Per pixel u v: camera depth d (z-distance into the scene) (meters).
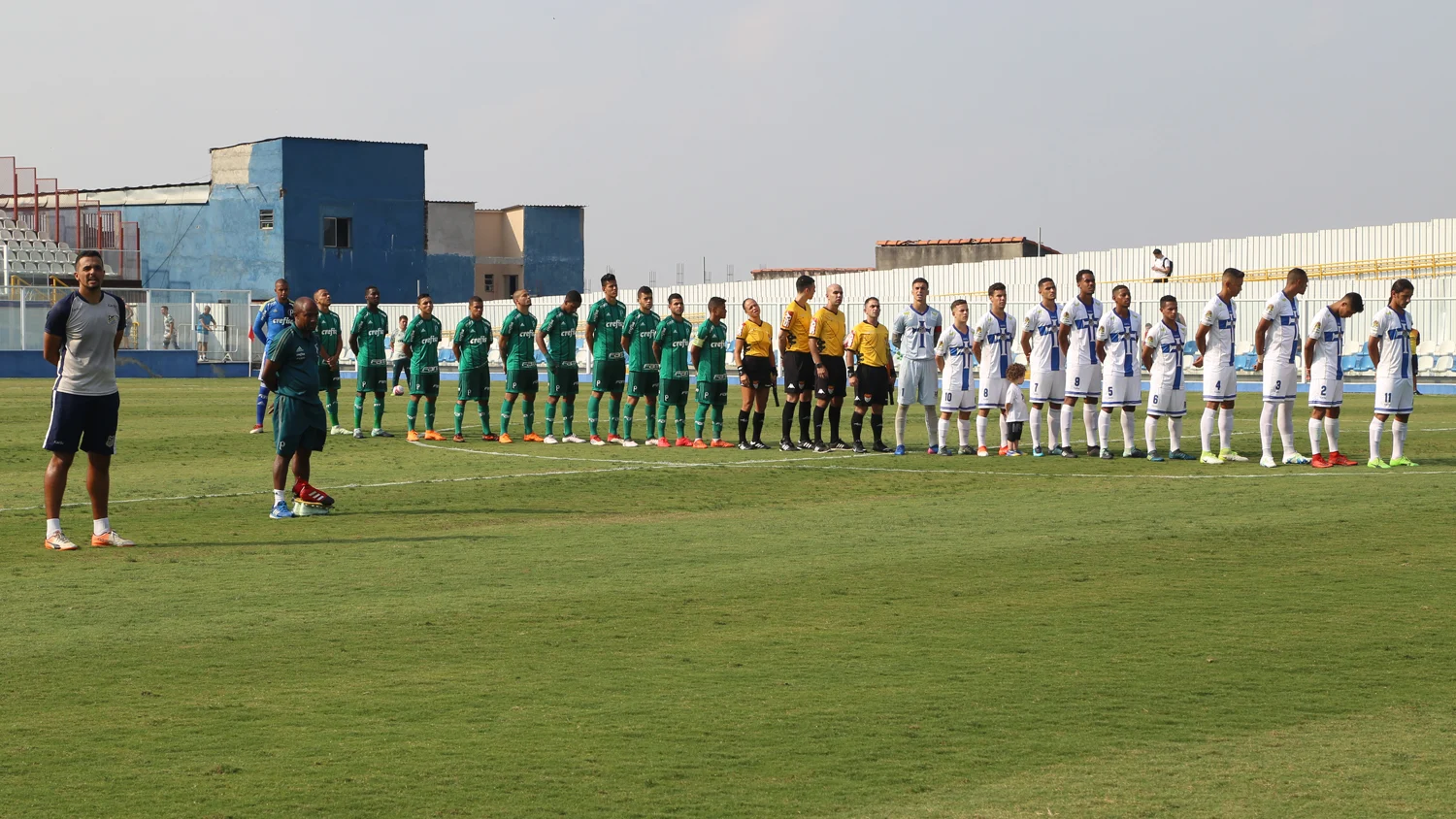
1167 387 16.27
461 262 72.75
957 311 17.08
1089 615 7.50
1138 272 46.91
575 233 76.50
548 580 8.58
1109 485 13.68
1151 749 5.21
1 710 5.75
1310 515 11.26
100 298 9.91
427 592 8.23
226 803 4.68
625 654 6.68
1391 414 15.12
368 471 15.33
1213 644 6.82
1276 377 15.32
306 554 9.65
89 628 7.29
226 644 6.91
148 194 68.12
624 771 4.98
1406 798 4.67
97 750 5.23
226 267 66.06
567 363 19.39
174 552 9.77
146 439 19.83
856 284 51.22
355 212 66.12
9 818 4.53
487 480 14.30
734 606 7.77
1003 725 5.52
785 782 4.87
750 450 18.00
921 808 4.61
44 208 62.56
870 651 6.72
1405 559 9.16
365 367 20.31
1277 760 5.07
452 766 5.05
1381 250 43.47
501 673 6.33
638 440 19.98
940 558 9.34
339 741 5.33
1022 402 17.17
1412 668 6.36
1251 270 46.41
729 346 46.16
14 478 14.65
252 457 17.09
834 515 11.56
